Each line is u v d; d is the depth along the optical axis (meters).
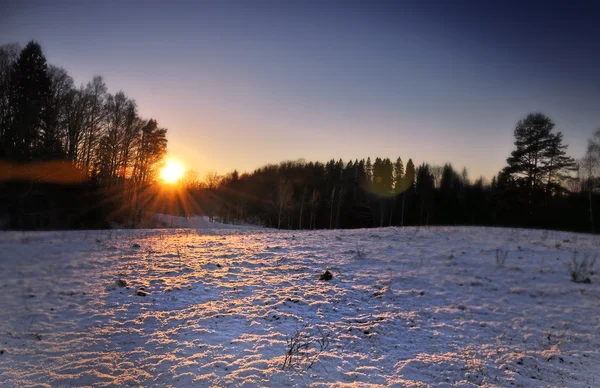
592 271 12.42
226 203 75.62
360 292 10.15
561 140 40.03
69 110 37.00
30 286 9.75
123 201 40.53
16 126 29.80
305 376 5.52
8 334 6.82
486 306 9.34
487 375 6.00
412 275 11.88
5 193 28.45
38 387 5.06
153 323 7.50
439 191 57.47
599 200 36.75
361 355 6.47
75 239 17.53
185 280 10.58
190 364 5.75
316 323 7.85
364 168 85.81
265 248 16.14
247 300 9.08
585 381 5.94
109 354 6.10
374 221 60.75
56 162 31.72
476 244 17.62
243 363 5.84
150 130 45.47
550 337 7.62
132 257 13.51
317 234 22.75
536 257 14.60
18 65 32.91
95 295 9.15
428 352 6.78
